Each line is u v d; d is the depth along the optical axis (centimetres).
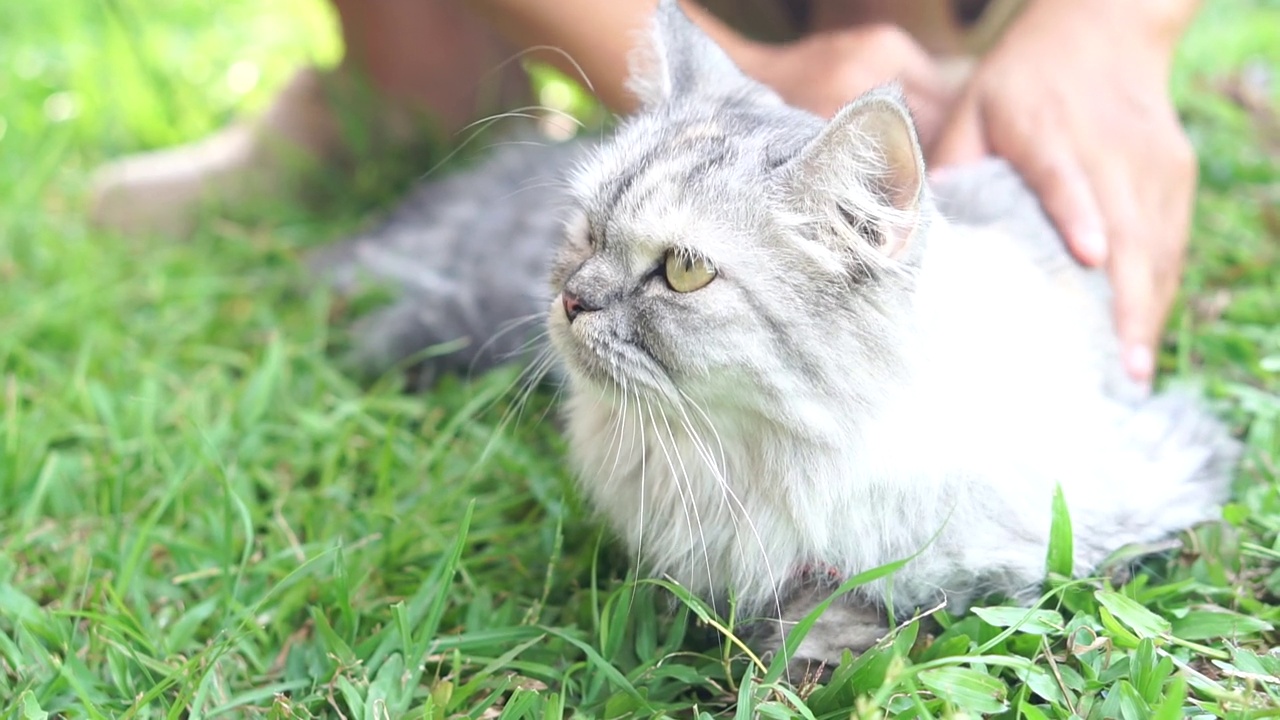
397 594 62
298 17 140
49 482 67
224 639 57
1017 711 51
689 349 55
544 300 65
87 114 109
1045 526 57
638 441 60
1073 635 53
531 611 59
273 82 121
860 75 69
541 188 82
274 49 129
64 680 55
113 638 57
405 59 97
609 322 56
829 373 55
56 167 100
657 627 59
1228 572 59
